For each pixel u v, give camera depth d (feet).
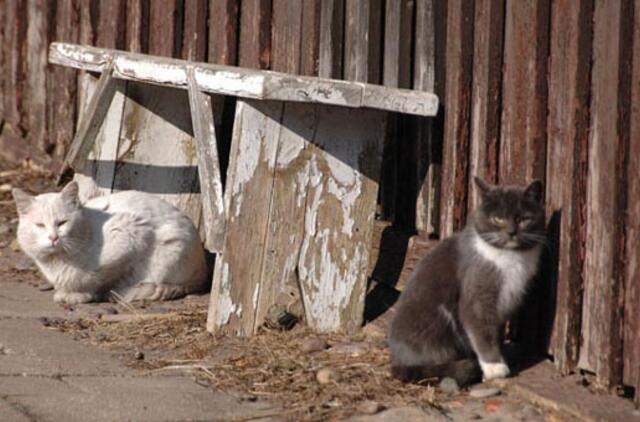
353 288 27.40
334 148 26.94
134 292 30.76
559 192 23.21
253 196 26.53
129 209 31.04
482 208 23.13
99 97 32.04
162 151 34.09
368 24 28.30
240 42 33.63
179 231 30.99
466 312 23.39
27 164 45.03
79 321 28.35
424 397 22.48
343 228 27.20
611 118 21.61
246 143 26.30
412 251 27.58
